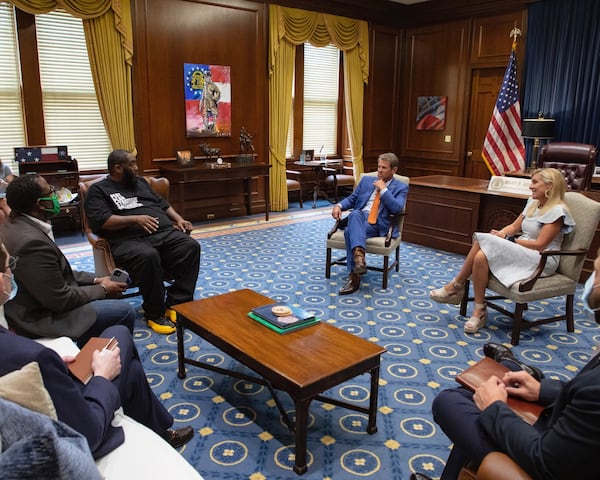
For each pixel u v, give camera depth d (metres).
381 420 2.32
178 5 6.05
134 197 3.58
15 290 2.24
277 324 2.29
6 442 0.99
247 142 6.75
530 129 6.57
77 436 1.05
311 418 2.33
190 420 2.30
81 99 5.79
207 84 6.44
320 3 7.30
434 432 2.23
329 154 8.56
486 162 6.92
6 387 1.08
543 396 1.56
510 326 3.41
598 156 6.60
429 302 3.82
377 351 2.11
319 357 2.05
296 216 7.05
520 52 7.19
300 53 7.76
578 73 6.62
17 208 2.30
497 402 1.43
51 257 2.27
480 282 3.25
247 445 2.13
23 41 5.34
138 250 3.21
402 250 5.26
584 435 1.14
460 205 4.98
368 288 4.11
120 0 5.57
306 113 8.09
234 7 6.52
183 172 5.85
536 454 1.22
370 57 8.20
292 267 4.66
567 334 3.31
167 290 3.54
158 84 6.08
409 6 8.29
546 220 3.16
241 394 2.53
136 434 1.56
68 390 1.32
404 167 8.95
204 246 5.37
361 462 2.03
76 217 5.94
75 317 2.36
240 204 7.08
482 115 7.86
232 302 2.68
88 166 5.98
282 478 1.93
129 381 1.84
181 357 2.64
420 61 8.43
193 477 1.38
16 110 5.46
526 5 7.00
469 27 7.69
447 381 2.67
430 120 8.39
